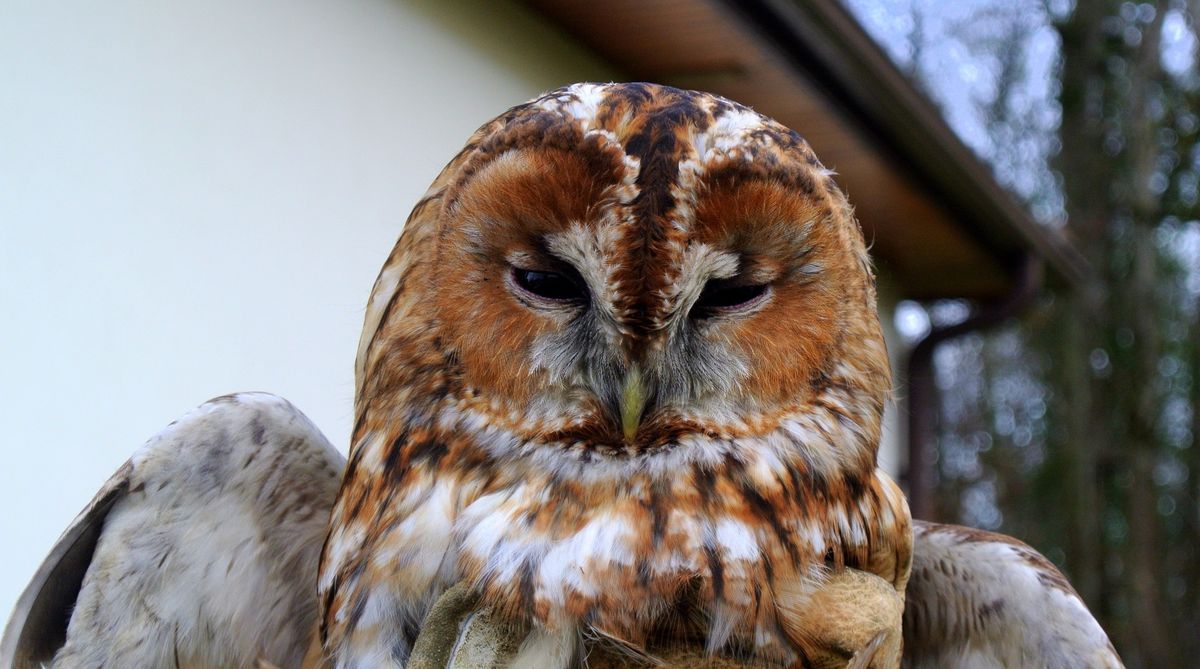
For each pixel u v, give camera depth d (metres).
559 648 0.98
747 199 0.99
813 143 1.99
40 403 1.19
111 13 1.23
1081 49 4.93
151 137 1.24
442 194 1.02
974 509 5.65
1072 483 4.98
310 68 1.41
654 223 0.99
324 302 1.42
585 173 0.99
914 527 1.09
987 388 5.62
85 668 1.02
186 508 1.02
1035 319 4.90
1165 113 4.77
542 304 1.01
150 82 1.24
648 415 1.00
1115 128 4.88
